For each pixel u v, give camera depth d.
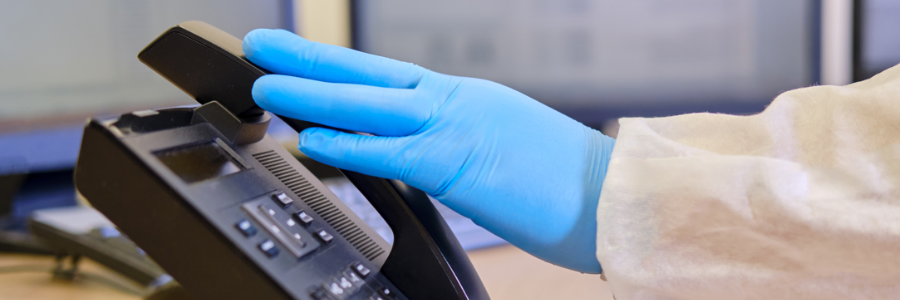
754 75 1.16
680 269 0.40
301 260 0.34
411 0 1.02
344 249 0.39
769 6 1.14
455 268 0.41
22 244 0.63
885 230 0.36
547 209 0.45
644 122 0.49
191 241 0.31
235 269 0.31
